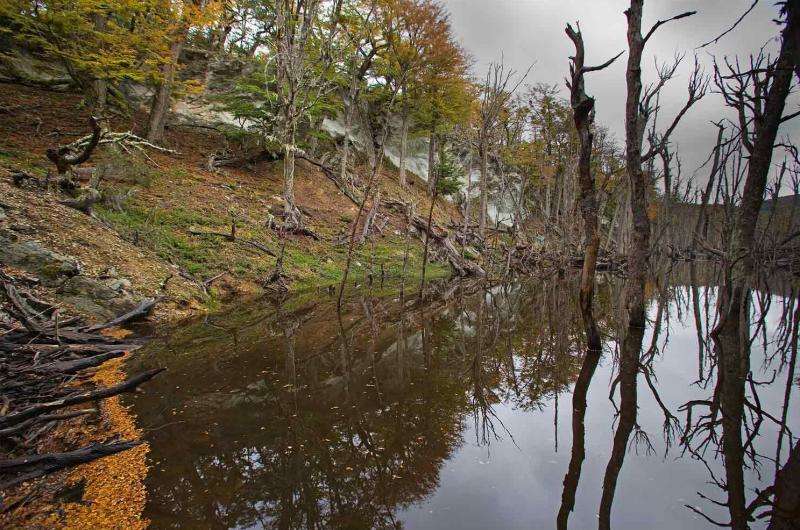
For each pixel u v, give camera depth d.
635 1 8.09
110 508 3.37
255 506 3.51
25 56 19.81
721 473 4.05
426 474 4.03
